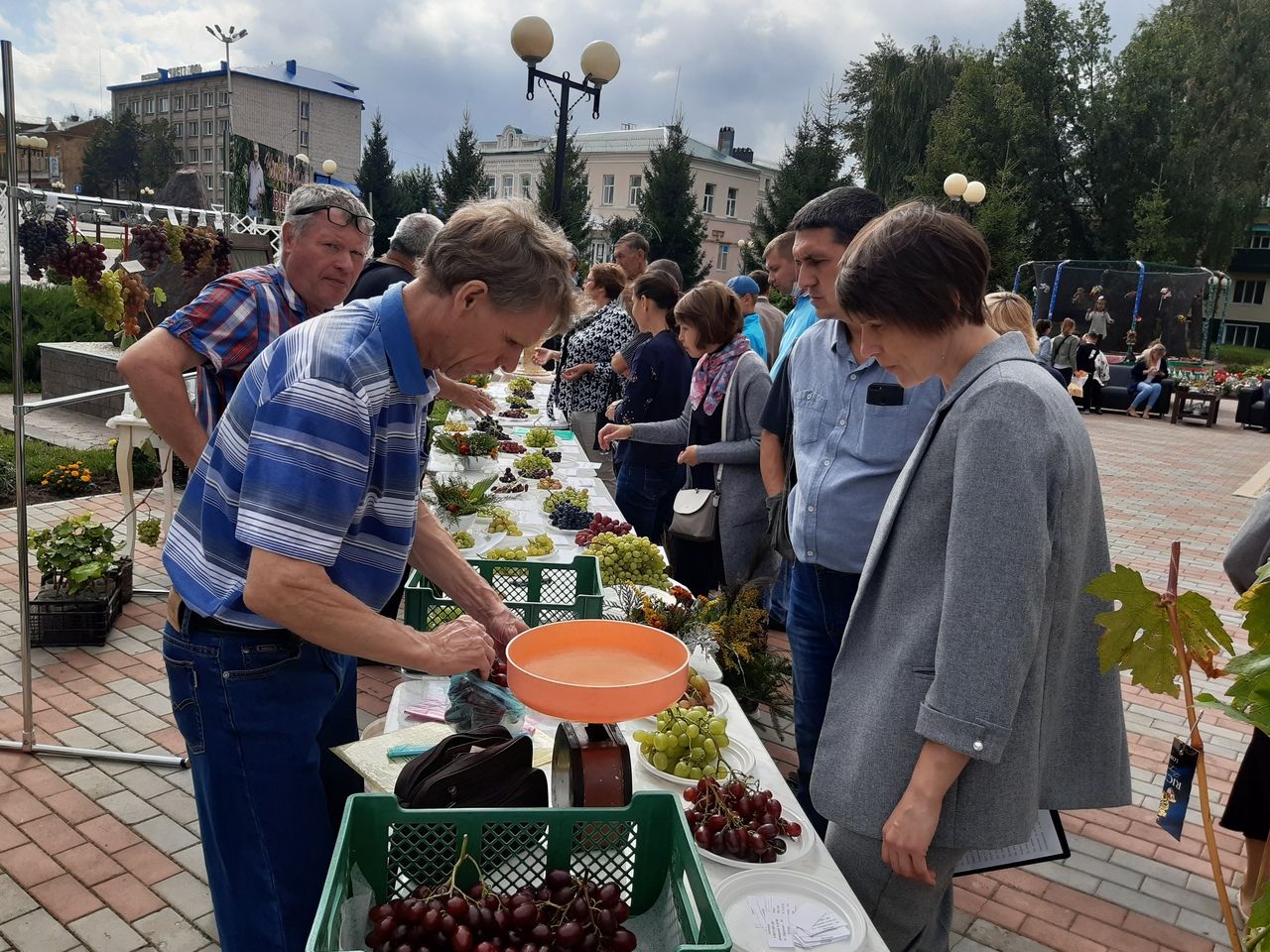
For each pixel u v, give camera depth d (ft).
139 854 8.96
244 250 27.17
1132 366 58.59
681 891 4.09
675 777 5.86
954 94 107.24
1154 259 100.27
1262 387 53.06
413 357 4.72
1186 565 23.02
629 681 5.08
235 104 196.34
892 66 108.27
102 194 183.21
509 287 4.59
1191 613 3.40
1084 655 5.27
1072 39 107.86
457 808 4.36
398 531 5.11
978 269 4.95
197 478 5.20
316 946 3.47
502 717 5.94
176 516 5.34
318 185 8.12
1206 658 3.41
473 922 3.79
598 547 9.76
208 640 5.11
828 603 7.76
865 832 5.20
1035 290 83.87
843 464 7.59
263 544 4.35
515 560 8.55
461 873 4.33
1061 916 9.10
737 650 8.64
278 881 5.33
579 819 4.35
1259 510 7.73
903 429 7.26
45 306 36.06
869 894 5.47
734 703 7.25
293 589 4.41
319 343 4.61
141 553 17.72
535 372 27.99
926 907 5.43
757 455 11.89
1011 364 4.84
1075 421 4.93
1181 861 10.22
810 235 7.65
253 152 39.91
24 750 10.66
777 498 10.45
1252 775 8.30
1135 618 3.46
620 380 20.67
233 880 5.37
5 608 14.89
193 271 14.75
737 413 12.01
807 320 12.85
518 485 13.91
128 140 183.42
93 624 13.64
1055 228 109.91
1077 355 57.77
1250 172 101.09
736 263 176.24
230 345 7.65
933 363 5.16
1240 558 7.80
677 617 7.97
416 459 5.03
